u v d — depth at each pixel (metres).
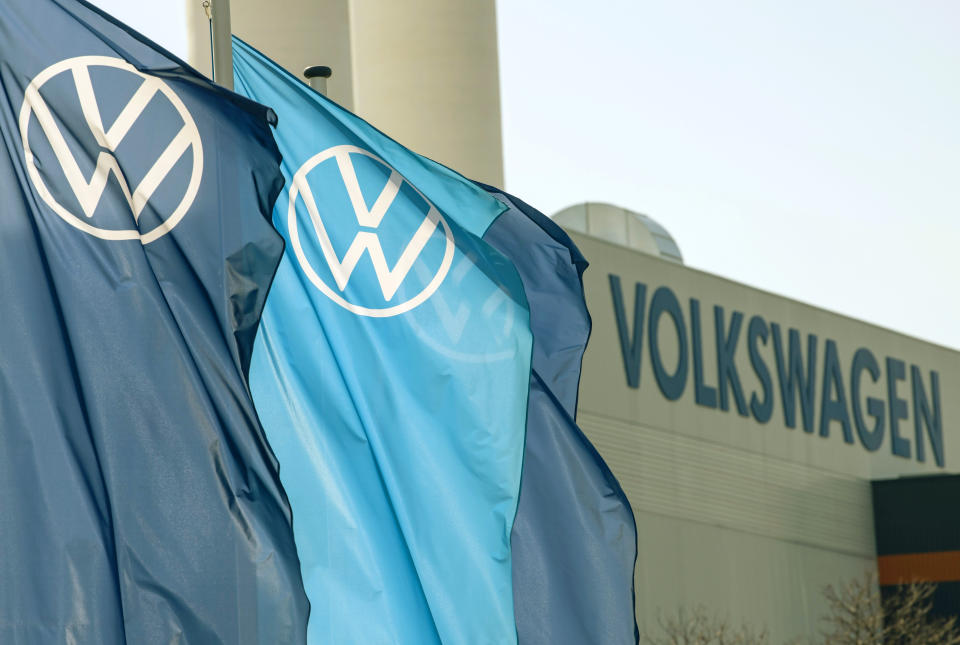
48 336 12.78
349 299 15.11
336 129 15.58
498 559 14.81
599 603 15.64
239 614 12.42
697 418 52.38
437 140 36.06
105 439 12.62
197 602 12.41
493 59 36.97
